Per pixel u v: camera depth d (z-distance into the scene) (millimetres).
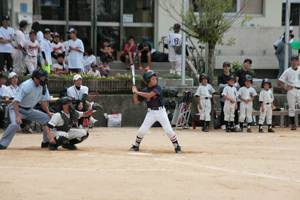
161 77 37688
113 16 48062
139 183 10430
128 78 34156
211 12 30156
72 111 18156
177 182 10609
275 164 14266
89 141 23594
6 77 29531
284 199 9344
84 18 47406
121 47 48281
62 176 11266
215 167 13367
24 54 32250
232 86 28828
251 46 43812
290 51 39312
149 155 16484
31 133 28266
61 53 36719
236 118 29484
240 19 46406
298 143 22188
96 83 33281
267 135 26609
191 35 31281
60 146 20234
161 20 46719
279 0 48188
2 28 33344
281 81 30828
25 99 18656
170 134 17938
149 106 18188
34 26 33719
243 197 9328
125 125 32938
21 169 12398
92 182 10492
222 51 43562
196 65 43000
